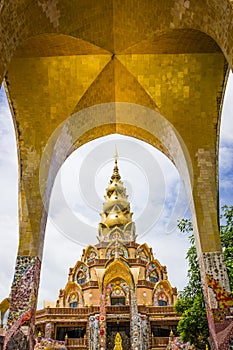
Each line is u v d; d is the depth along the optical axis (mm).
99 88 13180
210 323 10477
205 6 8609
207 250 11227
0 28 7500
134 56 12281
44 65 12289
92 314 31484
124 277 32781
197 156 12578
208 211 11844
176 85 12742
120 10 10562
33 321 10922
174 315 31859
